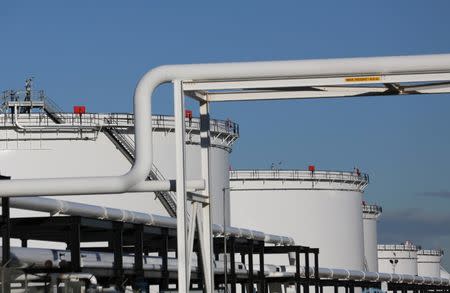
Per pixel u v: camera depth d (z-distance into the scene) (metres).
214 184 86.00
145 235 65.31
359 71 37.34
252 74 37.59
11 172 72.12
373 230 145.25
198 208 41.97
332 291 128.88
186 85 38.28
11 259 48.53
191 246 40.84
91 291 48.78
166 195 76.75
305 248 89.25
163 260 63.56
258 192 119.94
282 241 90.56
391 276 122.12
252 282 81.12
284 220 119.75
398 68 37.16
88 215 55.56
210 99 41.88
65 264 51.84
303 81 38.00
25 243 61.78
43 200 52.78
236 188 119.81
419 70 37.22
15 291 44.62
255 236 81.62
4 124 72.12
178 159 37.78
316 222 120.38
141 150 38.88
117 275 57.06
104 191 39.44
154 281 69.50
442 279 139.88
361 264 124.06
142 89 38.16
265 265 89.06
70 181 39.53
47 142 72.88
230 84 38.19
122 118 74.31
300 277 90.38
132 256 61.06
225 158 88.81
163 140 78.56
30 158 72.50
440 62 36.97
